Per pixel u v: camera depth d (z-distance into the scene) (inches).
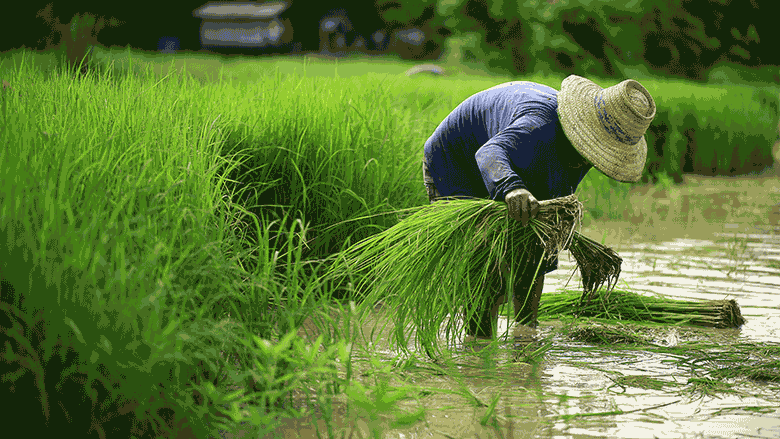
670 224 396.8
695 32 1237.1
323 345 156.0
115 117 194.4
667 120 587.5
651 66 1250.0
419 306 182.5
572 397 156.2
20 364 122.9
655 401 154.8
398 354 174.7
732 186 562.9
